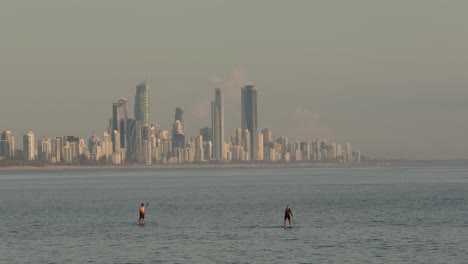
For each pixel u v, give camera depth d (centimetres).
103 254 13550
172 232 17112
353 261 12481
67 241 15575
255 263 12362
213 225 18738
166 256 13212
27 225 19525
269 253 13450
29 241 15662
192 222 19700
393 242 14800
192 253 13525
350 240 15200
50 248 14462
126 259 12925
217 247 14275
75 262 12669
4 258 13188
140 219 19200
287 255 13188
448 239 15200
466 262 12300
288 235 16200
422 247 14050
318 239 15412
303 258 12838
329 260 12600
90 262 12650
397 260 12544
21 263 12625
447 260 12519
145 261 12694
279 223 19150
